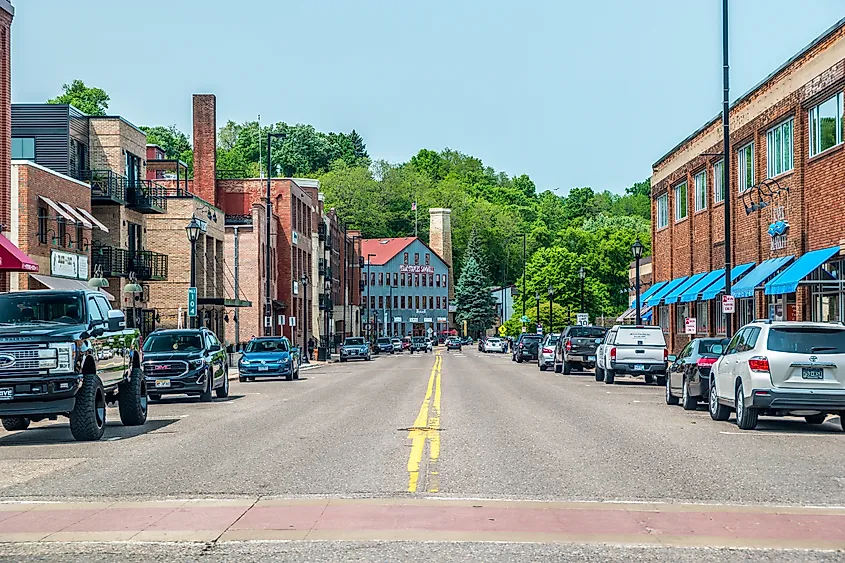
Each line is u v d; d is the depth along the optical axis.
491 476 12.46
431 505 10.43
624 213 174.38
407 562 7.98
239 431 18.33
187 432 18.34
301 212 86.44
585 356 43.44
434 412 22.08
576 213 174.25
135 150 51.84
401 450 15.00
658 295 55.31
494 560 8.05
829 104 32.22
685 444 16.14
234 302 58.84
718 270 45.84
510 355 92.56
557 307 99.69
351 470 12.95
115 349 18.83
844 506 10.67
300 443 16.11
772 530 9.32
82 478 12.64
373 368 55.19
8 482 12.41
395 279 152.75
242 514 10.00
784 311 36.03
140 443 16.61
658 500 10.91
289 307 79.50
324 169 177.62
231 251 69.06
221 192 78.69
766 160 39.06
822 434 18.09
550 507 10.35
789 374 18.08
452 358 80.31
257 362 40.28
